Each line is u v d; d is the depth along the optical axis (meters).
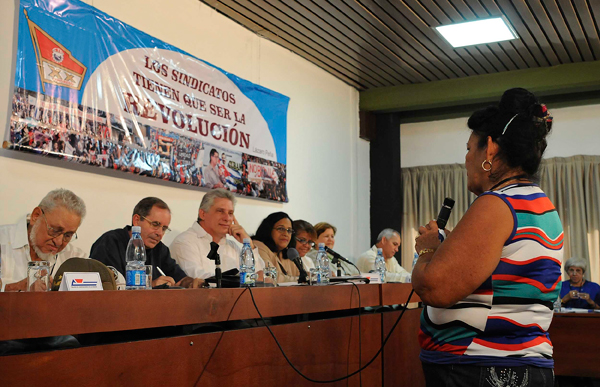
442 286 1.05
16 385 1.17
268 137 4.74
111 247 2.91
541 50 5.14
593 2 4.17
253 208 4.61
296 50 5.19
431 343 1.18
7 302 1.15
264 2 4.24
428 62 5.46
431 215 7.00
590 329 3.85
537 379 1.07
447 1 4.24
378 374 2.68
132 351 1.45
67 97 3.07
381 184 6.46
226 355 1.76
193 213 3.98
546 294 1.10
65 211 2.57
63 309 1.25
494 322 1.09
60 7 3.08
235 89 4.40
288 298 2.04
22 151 2.84
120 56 3.42
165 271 3.16
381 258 4.56
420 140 7.21
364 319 2.59
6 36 2.86
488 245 1.05
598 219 6.18
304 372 2.12
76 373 1.30
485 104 6.18
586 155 6.31
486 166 1.20
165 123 3.71
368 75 5.88
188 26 4.06
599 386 4.19
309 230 4.16
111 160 3.31
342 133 6.00
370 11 4.43
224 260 3.56
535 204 1.12
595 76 5.32
